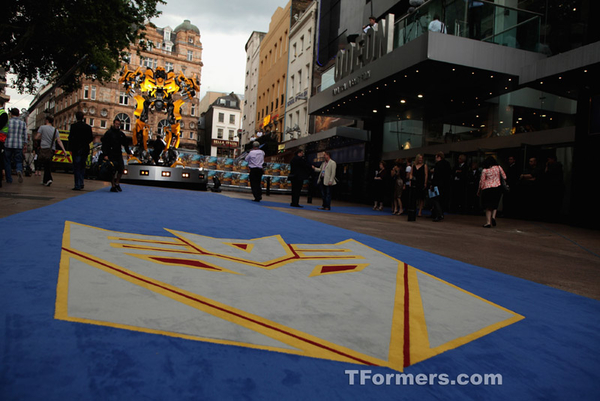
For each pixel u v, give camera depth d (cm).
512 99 1356
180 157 2539
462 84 1366
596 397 204
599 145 1056
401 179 1295
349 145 2200
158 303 265
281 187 2606
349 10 2434
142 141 1805
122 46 2191
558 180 1177
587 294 405
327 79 2036
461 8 1190
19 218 505
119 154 1059
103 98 7269
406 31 1348
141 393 164
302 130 3148
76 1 1880
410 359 226
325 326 260
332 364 210
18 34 1977
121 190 1102
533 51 1268
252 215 845
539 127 1262
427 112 1708
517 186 1278
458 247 652
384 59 1338
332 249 541
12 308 231
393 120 1912
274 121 3856
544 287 421
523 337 275
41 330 207
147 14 2225
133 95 1755
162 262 371
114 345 201
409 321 286
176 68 8212
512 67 1223
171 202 938
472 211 1419
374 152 1984
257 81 4791
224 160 2605
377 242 634
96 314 235
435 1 1216
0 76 1151
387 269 444
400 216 1229
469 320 300
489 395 197
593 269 536
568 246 735
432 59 1144
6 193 802
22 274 291
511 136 1334
